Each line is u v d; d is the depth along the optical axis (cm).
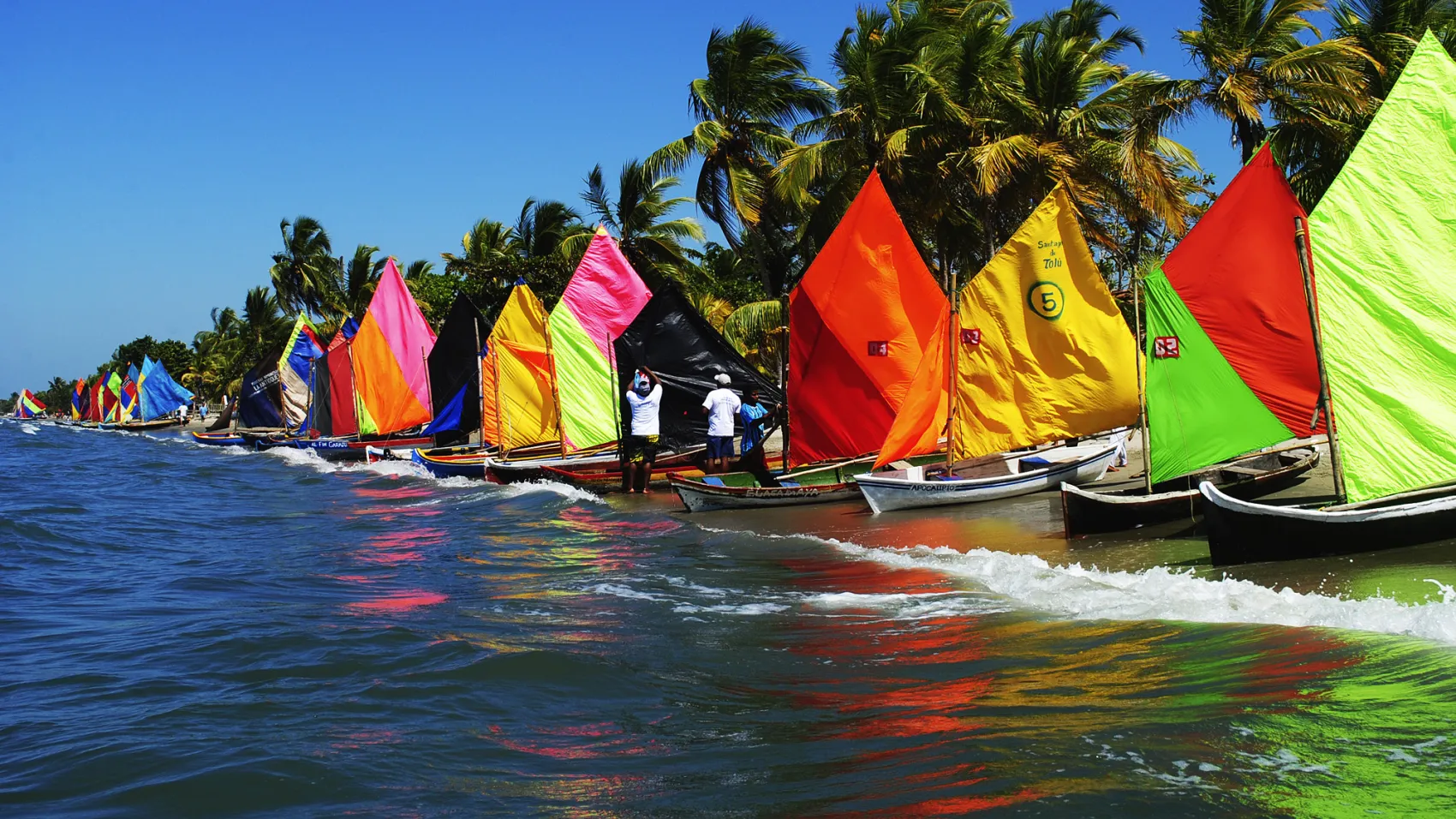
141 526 2312
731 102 3631
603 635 1153
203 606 1396
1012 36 3147
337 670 1034
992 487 1911
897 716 823
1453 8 2644
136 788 737
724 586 1415
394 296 3775
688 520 2073
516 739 824
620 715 877
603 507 2341
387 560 1762
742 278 5225
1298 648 892
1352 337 1260
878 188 2053
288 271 7638
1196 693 802
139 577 1650
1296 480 1720
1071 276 1755
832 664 995
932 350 1934
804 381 2205
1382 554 1229
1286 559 1242
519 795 712
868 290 2094
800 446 2236
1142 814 601
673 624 1195
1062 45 2938
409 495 2836
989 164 2700
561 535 1973
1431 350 1221
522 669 1004
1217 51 2539
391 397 3803
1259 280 1439
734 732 822
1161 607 1088
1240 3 2573
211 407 9806
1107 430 1781
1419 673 800
